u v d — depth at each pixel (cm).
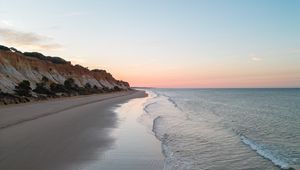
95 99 4828
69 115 2420
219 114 3191
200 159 1209
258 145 1529
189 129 2030
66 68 7419
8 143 1282
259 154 1312
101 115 2612
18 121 1891
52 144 1305
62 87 5319
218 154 1303
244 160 1212
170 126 2150
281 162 1189
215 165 1130
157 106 4194
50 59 7825
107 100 4853
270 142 1656
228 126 2253
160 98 6975
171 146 1436
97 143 1405
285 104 4859
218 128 2130
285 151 1419
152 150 1316
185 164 1119
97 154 1191
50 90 4772
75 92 5625
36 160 1045
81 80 7762
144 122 2319
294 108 4044
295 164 1173
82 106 3350
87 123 2048
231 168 1098
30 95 3650
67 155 1139
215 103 5131
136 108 3659
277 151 1412
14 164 985
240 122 2525
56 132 1602
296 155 1331
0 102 2827
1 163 993
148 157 1188
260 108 4050
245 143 1559
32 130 1614
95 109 3108
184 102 5381
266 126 2292
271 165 1146
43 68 5884
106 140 1493
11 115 2119
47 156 1105
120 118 2498
